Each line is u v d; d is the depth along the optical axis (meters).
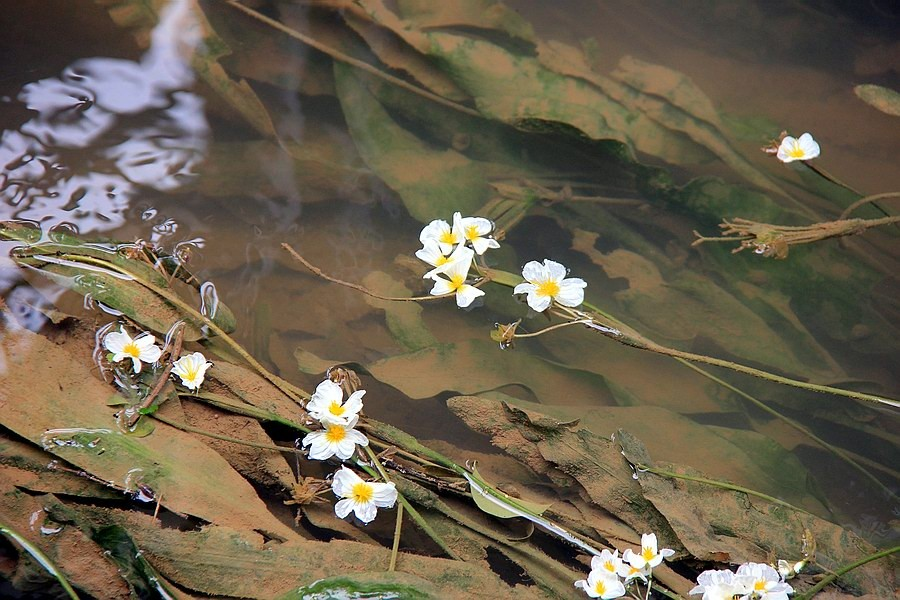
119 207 2.14
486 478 2.04
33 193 2.14
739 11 2.35
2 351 2.01
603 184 2.22
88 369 2.03
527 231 2.20
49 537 1.96
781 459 2.08
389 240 2.16
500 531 2.02
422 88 2.24
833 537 2.03
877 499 2.09
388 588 1.97
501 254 2.17
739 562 2.01
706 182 2.20
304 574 1.98
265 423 2.03
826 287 2.18
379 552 1.99
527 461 2.03
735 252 2.17
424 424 2.07
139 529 1.97
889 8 2.35
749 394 2.13
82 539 1.96
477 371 2.09
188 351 2.05
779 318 2.17
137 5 2.23
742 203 2.20
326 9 2.25
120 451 2.00
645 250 2.20
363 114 2.22
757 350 2.14
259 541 1.98
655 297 2.16
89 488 1.99
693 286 2.17
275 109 2.22
